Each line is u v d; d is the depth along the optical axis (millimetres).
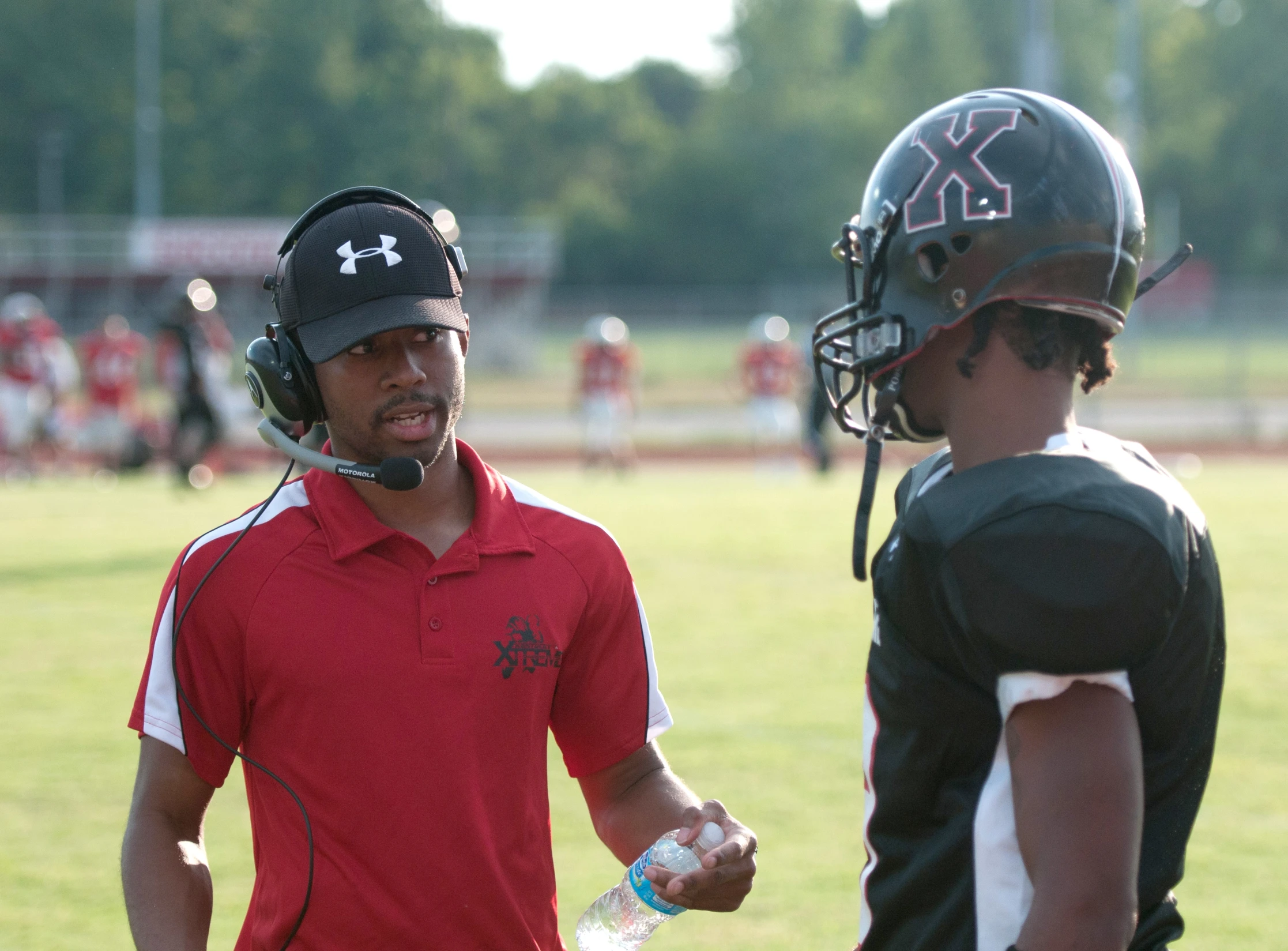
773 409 38312
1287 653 14000
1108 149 3268
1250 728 11273
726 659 13891
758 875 8141
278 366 4082
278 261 4195
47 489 31859
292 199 129125
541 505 4406
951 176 3186
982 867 2982
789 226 137750
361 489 4176
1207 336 83188
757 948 7148
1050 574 2779
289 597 4012
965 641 2924
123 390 37719
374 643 3992
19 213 123625
